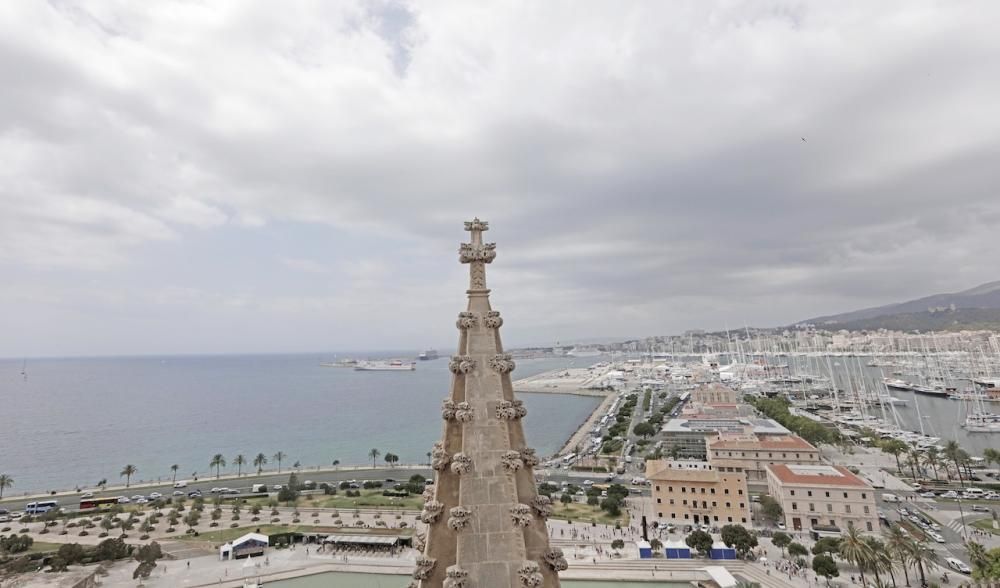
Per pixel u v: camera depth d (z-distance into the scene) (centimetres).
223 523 12225
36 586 8244
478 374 1689
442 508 1602
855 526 10469
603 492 14288
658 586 8694
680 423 18962
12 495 15750
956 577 8325
